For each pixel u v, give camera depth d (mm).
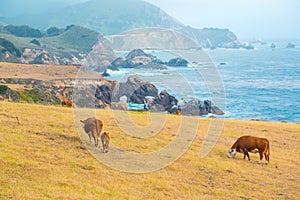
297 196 15336
